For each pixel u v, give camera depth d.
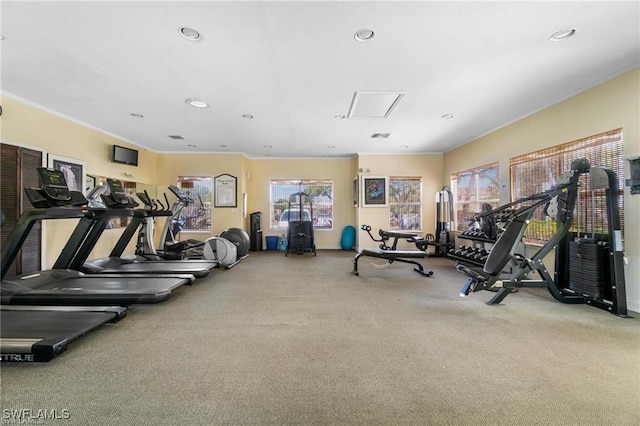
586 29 2.47
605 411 1.61
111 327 2.74
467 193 6.58
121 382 1.86
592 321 2.91
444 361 2.15
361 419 1.56
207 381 1.89
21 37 2.60
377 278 4.79
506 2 2.14
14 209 3.94
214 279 4.71
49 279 3.56
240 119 4.94
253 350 2.31
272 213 8.46
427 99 4.05
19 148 4.00
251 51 2.82
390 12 2.25
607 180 3.12
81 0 2.11
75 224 4.97
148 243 5.48
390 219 7.77
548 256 4.29
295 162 8.42
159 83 3.55
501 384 1.86
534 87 3.66
